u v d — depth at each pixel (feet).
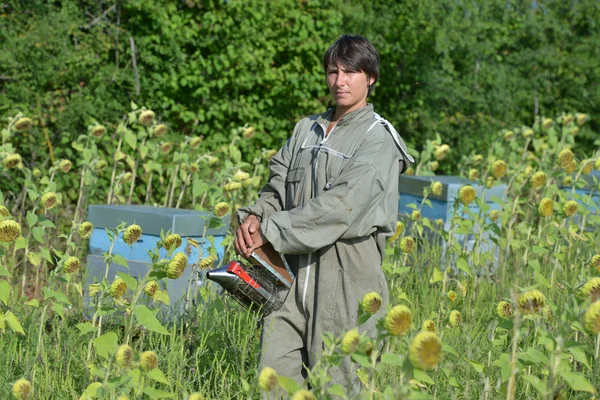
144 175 39.11
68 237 20.77
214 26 43.98
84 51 40.37
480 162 35.24
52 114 39.22
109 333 12.69
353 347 10.80
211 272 14.29
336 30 47.52
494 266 27.25
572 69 57.26
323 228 13.85
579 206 25.14
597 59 57.31
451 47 49.29
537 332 15.76
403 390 10.09
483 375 14.71
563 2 59.82
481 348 17.08
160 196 38.99
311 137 15.28
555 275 24.36
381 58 50.62
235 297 14.75
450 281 24.88
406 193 30.14
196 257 21.65
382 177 14.12
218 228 21.47
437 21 49.19
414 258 26.53
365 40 14.89
